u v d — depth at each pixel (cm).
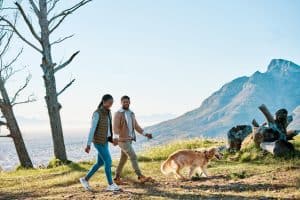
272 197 940
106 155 1082
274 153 1508
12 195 1161
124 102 1142
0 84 2216
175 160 1240
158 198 970
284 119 1612
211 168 1416
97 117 1067
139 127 1175
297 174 1208
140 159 1830
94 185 1200
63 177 1427
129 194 1032
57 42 2119
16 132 2250
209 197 972
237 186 1094
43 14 2084
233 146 1659
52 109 2106
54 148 2105
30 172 1822
